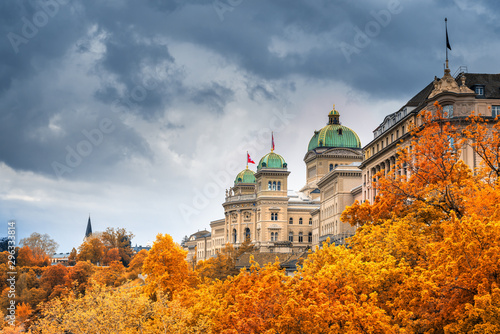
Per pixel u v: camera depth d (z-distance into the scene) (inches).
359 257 2192.4
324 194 7559.1
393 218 2647.6
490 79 4005.9
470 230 1705.2
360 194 6284.5
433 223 2396.7
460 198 2458.2
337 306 1856.5
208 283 4293.8
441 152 2662.4
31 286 7017.7
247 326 2132.1
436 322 1707.7
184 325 2746.1
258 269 2881.4
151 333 2746.1
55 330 3051.2
